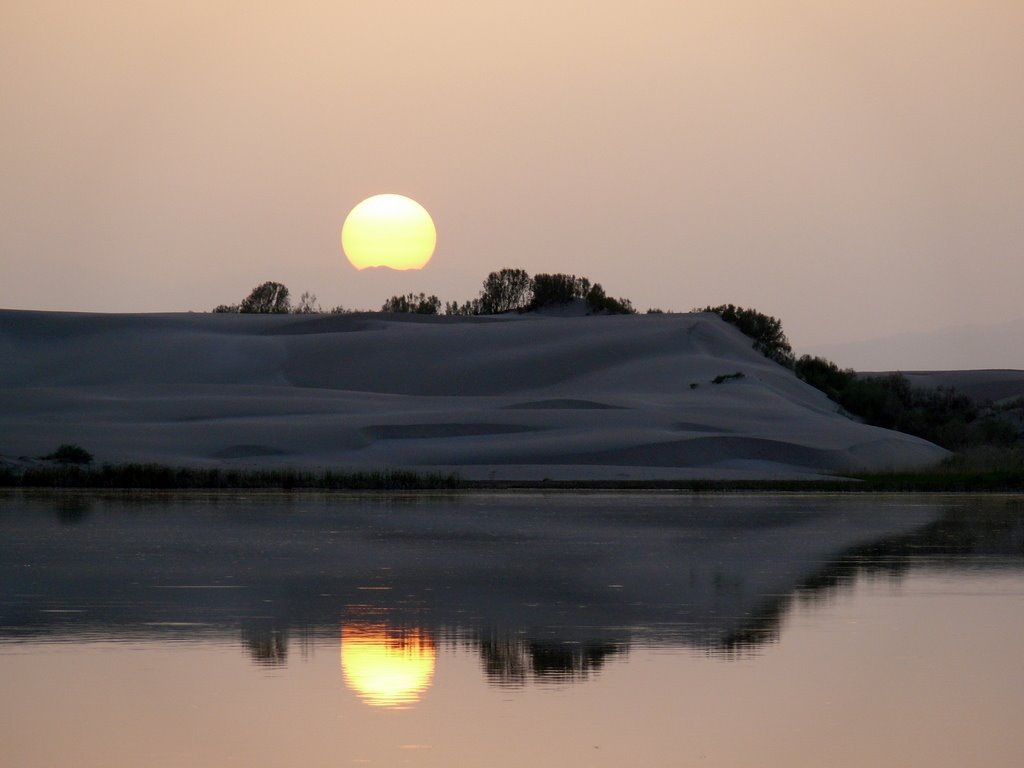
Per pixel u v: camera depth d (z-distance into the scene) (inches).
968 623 2378.2
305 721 1674.5
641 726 1660.9
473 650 2113.7
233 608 2532.0
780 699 1795.0
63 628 2299.5
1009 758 1545.3
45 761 1514.5
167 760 1515.7
